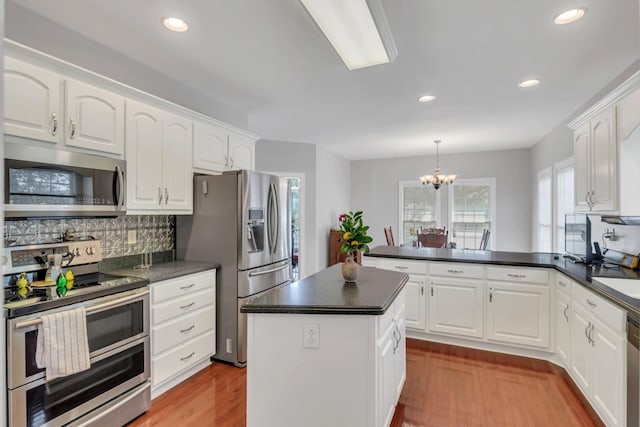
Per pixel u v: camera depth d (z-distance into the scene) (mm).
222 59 2678
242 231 2932
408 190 7309
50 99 1979
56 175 1989
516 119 4340
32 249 2084
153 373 2377
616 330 1903
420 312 3396
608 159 2457
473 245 6719
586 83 3150
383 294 1934
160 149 2684
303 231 5977
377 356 1709
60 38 2230
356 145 6094
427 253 3629
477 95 3469
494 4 1969
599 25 2180
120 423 2111
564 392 2482
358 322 1703
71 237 2371
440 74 2945
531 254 3531
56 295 1874
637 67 2734
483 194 6664
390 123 4562
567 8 2006
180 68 2838
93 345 1979
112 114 2324
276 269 3354
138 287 2250
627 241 2820
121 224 2766
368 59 2590
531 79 3055
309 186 5965
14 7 2023
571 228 3186
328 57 2637
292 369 1741
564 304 2715
